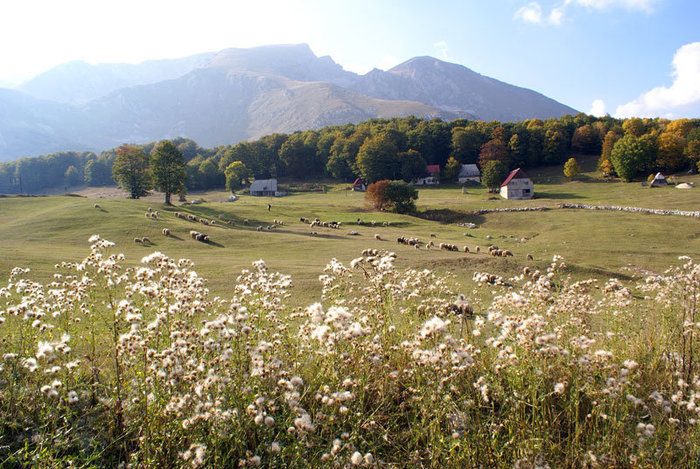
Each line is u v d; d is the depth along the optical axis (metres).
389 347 7.02
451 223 74.88
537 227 63.81
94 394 6.10
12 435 5.27
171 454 4.94
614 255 40.25
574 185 107.75
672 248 43.72
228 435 4.78
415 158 133.25
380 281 8.27
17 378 5.87
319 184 143.88
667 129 130.00
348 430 5.56
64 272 22.38
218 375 5.32
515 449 5.09
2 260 24.64
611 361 6.63
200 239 42.31
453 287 19.59
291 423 4.99
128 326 7.03
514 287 21.91
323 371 5.72
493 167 107.50
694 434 5.20
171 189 77.50
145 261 6.71
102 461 5.11
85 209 53.38
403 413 5.92
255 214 70.31
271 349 6.15
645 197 82.06
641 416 6.09
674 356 7.55
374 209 84.25
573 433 5.78
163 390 5.10
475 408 5.49
